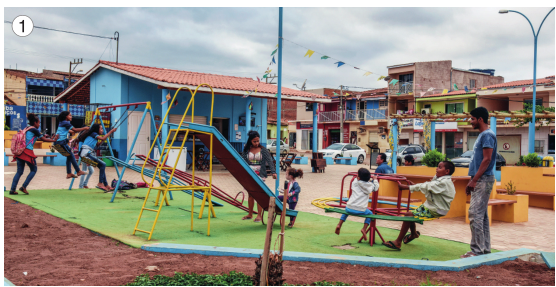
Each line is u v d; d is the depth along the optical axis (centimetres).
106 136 1060
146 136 2131
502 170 1285
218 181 1573
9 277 410
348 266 488
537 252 554
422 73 4159
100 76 2222
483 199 551
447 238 709
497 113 1712
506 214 912
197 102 2234
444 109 3878
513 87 3216
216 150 699
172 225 732
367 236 700
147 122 2136
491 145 538
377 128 4525
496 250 634
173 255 516
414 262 495
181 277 406
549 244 684
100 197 1032
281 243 382
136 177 1584
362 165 3030
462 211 948
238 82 2334
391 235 717
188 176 948
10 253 503
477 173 542
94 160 1077
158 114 2161
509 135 3462
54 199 962
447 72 4269
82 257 496
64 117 1061
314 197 1219
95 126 1073
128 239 598
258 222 797
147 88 2130
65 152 1074
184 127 681
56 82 4347
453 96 3712
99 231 646
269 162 792
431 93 4150
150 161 982
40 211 798
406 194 1011
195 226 734
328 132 5094
